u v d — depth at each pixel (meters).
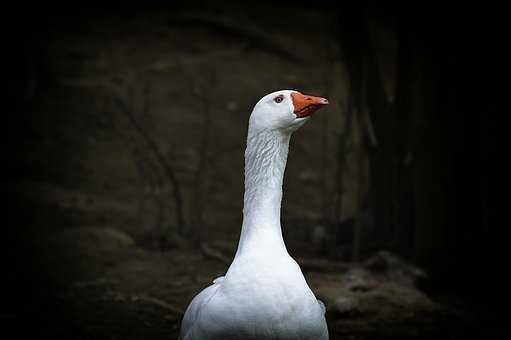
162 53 18.53
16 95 15.83
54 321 7.95
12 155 13.61
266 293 4.84
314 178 13.52
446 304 9.00
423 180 9.57
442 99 9.43
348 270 9.48
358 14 10.25
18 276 9.26
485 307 8.99
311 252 10.49
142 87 16.64
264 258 4.99
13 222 11.04
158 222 11.34
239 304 4.84
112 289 8.90
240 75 17.64
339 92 16.36
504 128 9.33
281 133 5.36
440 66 9.38
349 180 13.42
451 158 9.48
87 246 10.22
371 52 10.36
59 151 13.97
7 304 8.41
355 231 9.91
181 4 21.17
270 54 18.83
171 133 14.88
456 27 9.27
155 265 9.78
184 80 17.14
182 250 10.48
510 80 9.28
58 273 9.41
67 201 12.05
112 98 15.94
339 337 7.68
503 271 9.44
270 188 5.31
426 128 9.51
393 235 10.32
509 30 9.20
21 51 17.20
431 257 9.59
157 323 7.93
